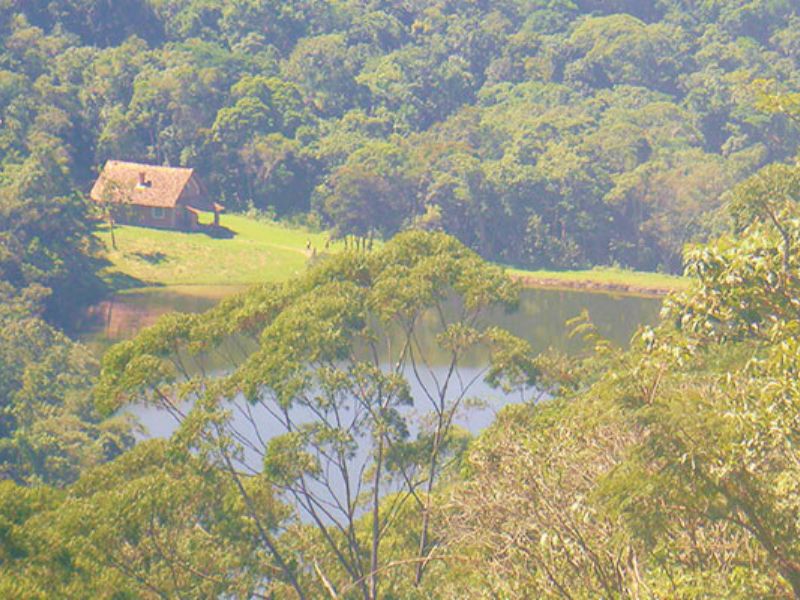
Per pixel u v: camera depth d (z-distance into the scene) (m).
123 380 111.38
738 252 59.66
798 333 57.00
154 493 93.44
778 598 57.62
